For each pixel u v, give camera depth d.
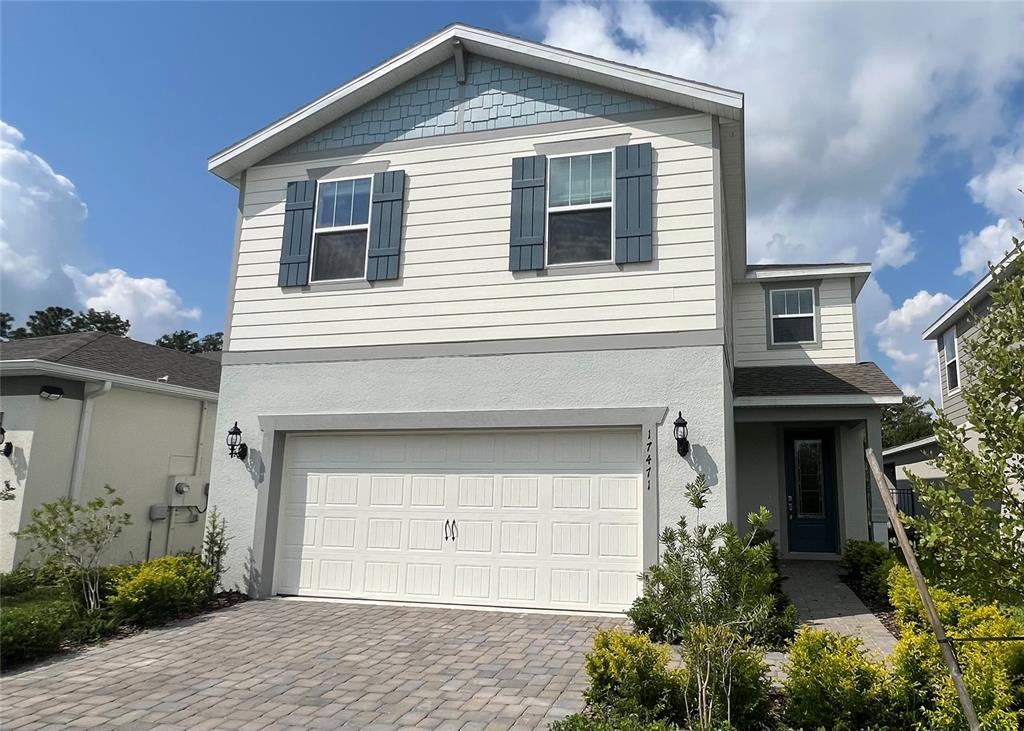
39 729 4.75
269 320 9.81
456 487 8.84
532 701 5.19
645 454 8.06
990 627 4.65
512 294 8.91
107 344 14.07
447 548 8.73
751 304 15.35
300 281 9.73
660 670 4.78
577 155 9.04
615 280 8.56
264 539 9.17
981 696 3.92
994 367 3.98
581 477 8.43
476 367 8.85
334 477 9.33
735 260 13.90
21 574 9.98
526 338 8.75
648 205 8.58
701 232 8.38
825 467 14.48
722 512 7.73
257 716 4.95
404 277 9.35
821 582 11.12
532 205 9.04
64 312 46.91
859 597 9.87
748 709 4.45
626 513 8.20
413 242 9.42
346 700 5.26
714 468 7.83
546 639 7.00
